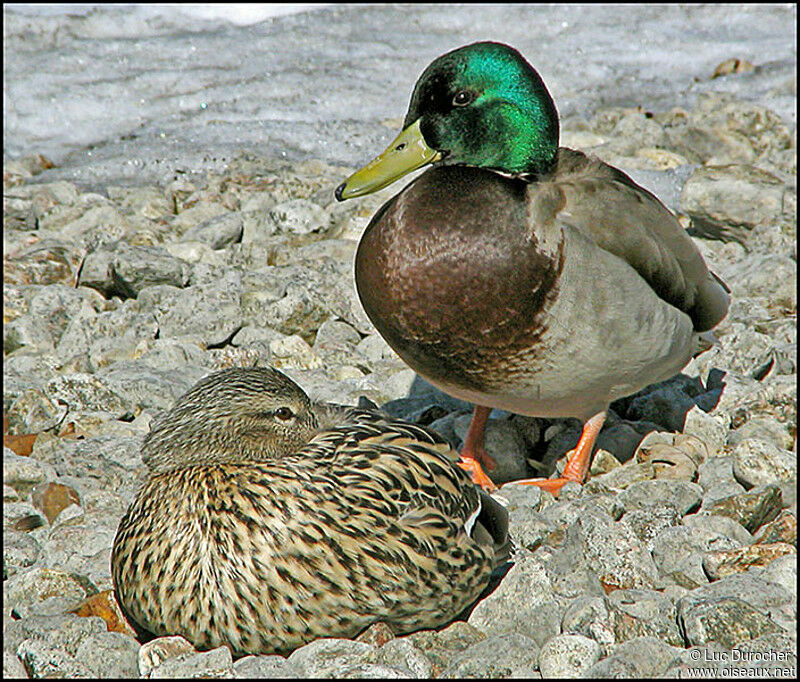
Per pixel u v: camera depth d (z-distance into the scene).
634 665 6.72
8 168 17.64
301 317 12.97
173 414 7.26
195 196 16.56
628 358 9.16
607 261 8.80
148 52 23.30
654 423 10.88
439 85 9.08
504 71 9.06
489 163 9.15
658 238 9.38
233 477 6.85
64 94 20.72
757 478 9.39
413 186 9.14
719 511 8.97
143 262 13.62
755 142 18.47
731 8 26.56
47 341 12.67
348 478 7.11
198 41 24.00
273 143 19.02
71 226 15.34
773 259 13.64
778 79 21.66
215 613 6.80
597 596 7.40
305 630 6.88
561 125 19.52
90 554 8.62
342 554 6.87
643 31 25.23
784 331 12.24
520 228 8.69
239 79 22.03
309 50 23.84
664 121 19.91
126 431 10.66
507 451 10.24
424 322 8.84
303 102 20.86
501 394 9.18
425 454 7.67
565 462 10.00
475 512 7.75
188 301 12.84
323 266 13.77
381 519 7.04
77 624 7.38
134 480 9.79
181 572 6.80
